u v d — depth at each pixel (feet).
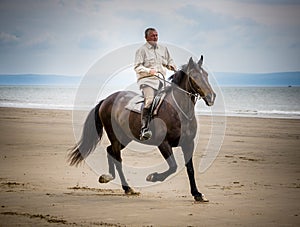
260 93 306.35
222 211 31.07
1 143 66.74
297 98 247.70
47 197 34.50
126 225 27.32
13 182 40.16
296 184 41.52
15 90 354.74
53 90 356.59
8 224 27.14
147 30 35.47
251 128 94.68
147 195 36.45
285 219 29.30
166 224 27.68
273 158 57.72
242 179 43.86
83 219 28.50
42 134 78.64
